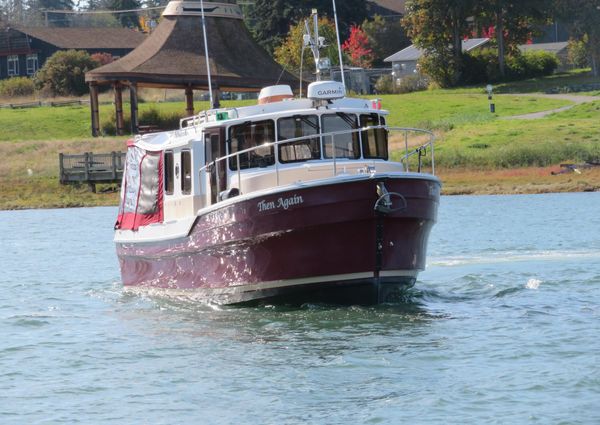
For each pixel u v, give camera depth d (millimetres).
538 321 46031
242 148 49719
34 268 75250
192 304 51969
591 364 37812
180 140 51625
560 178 136250
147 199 55344
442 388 35594
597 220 94562
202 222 49375
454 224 96625
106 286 64250
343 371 38219
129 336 46031
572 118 170375
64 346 44625
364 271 46906
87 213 132500
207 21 178750
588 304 50312
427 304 50688
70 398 36344
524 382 35844
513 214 104438
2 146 170500
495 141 153750
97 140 172000
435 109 192875
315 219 45750
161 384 37688
